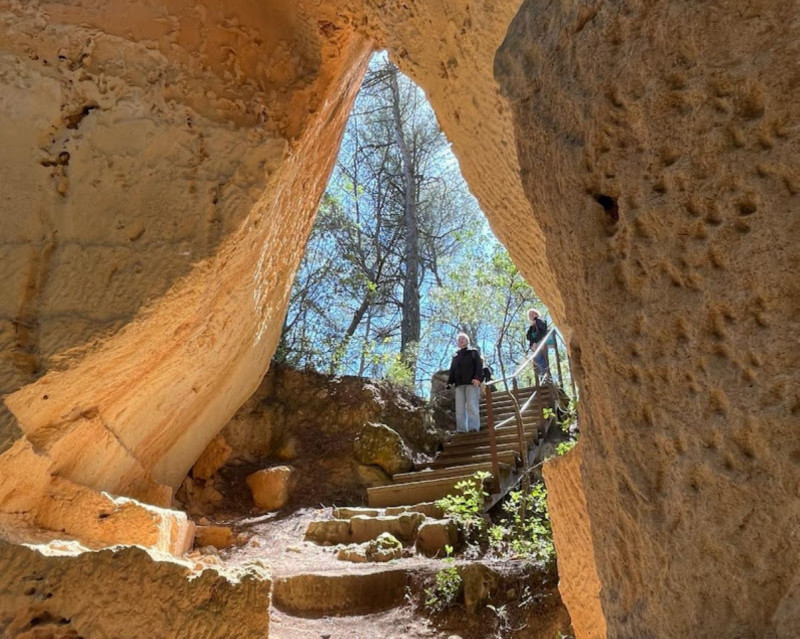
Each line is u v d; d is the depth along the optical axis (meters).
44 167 3.02
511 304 12.40
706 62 1.02
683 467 1.05
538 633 4.62
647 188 1.12
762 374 0.94
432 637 4.66
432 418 9.61
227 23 3.41
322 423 8.75
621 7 1.15
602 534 1.28
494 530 5.61
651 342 1.12
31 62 3.10
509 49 1.44
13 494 2.87
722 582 0.98
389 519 6.37
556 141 1.30
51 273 2.91
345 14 3.54
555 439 8.42
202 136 3.23
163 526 3.45
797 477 0.89
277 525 6.88
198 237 3.10
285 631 4.57
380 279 14.80
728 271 1.00
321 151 4.60
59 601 2.48
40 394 2.81
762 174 0.96
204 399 4.95
